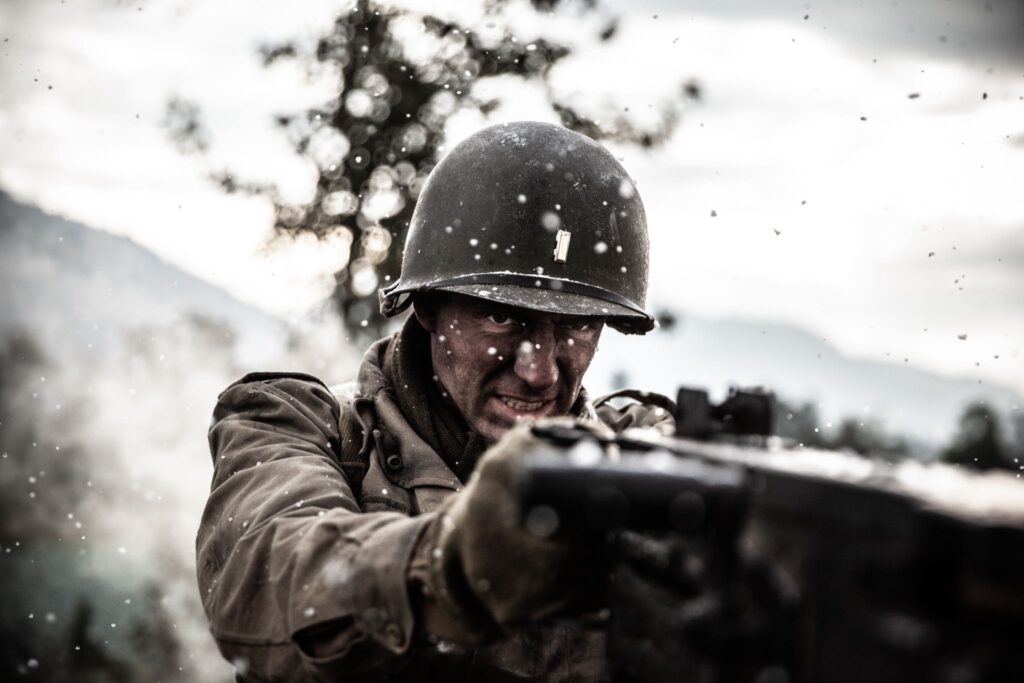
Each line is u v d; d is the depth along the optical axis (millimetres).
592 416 3008
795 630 1143
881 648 1037
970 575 978
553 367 2688
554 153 2768
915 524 1022
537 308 2584
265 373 2775
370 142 10133
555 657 2393
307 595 1807
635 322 2971
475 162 2783
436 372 2781
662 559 1331
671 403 3301
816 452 1454
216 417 2689
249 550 2049
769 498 1223
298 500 2178
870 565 1062
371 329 9875
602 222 2771
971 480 1214
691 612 1188
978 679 976
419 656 2275
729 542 1184
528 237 2688
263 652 1930
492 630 1614
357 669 1795
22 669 10594
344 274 10031
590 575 1440
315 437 2564
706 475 1192
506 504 1445
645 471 1208
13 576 11922
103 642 10922
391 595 1670
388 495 2555
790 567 1170
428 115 10086
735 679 1167
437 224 2805
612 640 1559
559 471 1220
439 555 1575
